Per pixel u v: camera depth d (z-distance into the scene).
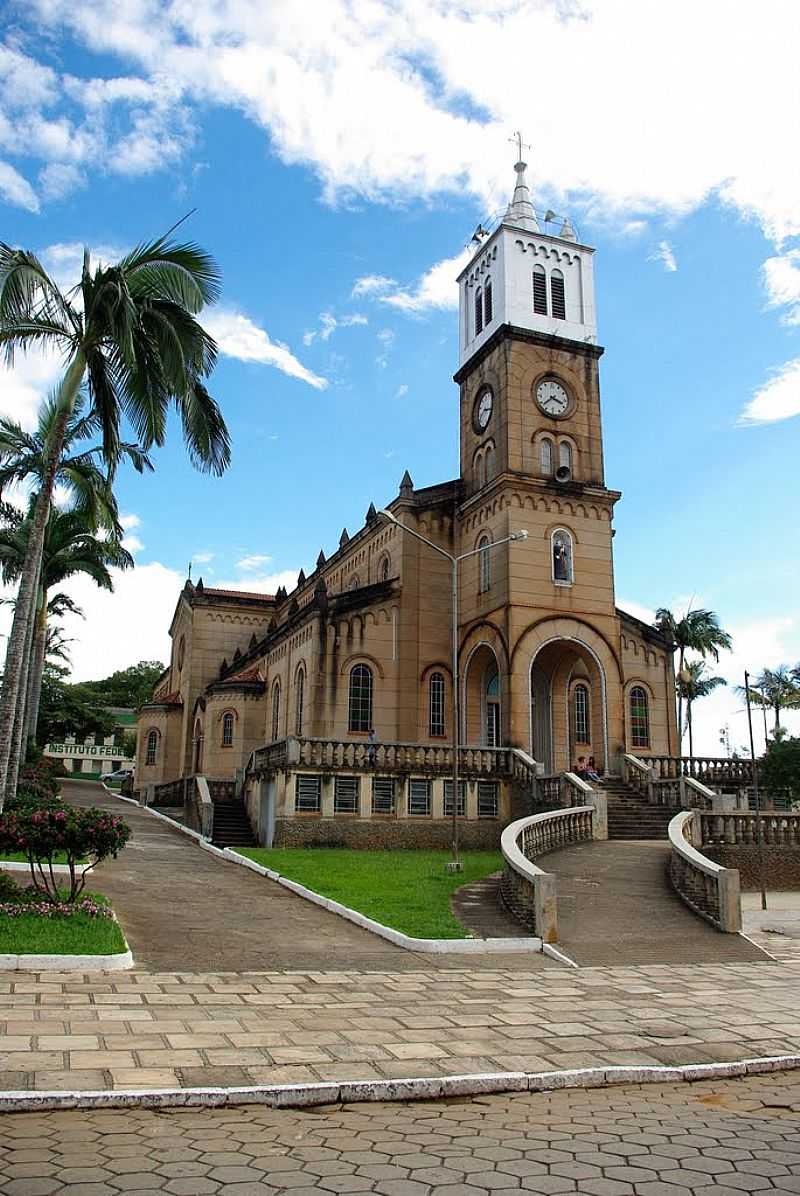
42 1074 8.66
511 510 38.12
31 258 22.06
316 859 26.64
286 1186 6.49
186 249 23.61
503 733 35.94
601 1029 11.89
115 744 110.00
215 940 16.16
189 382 23.89
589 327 42.12
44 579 41.19
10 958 13.08
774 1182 6.83
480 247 44.25
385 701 39.00
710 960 17.19
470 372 43.41
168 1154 7.08
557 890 21.64
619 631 38.81
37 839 16.05
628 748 41.28
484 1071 9.74
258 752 35.56
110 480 25.69
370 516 45.94
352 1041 10.62
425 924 18.09
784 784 37.62
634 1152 7.52
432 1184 6.63
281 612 58.69
